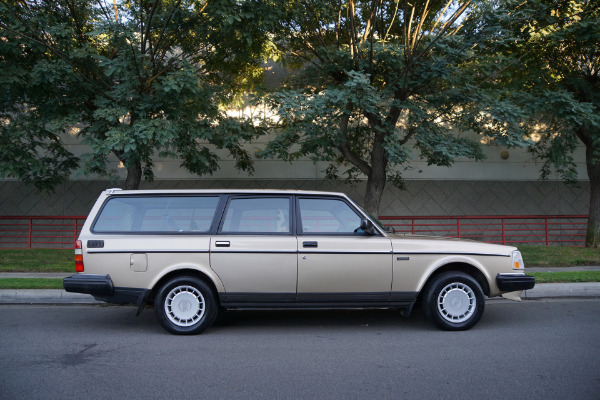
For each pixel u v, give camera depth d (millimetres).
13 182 16469
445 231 17188
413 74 11125
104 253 6379
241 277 6359
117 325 6969
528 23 11516
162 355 5422
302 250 6375
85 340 6102
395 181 14609
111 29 9438
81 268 6387
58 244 16297
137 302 6340
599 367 4918
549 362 5090
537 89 12609
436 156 11414
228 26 10227
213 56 11727
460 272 6605
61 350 5637
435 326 6738
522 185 17422
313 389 4328
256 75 13812
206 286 6387
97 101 10148
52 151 12188
